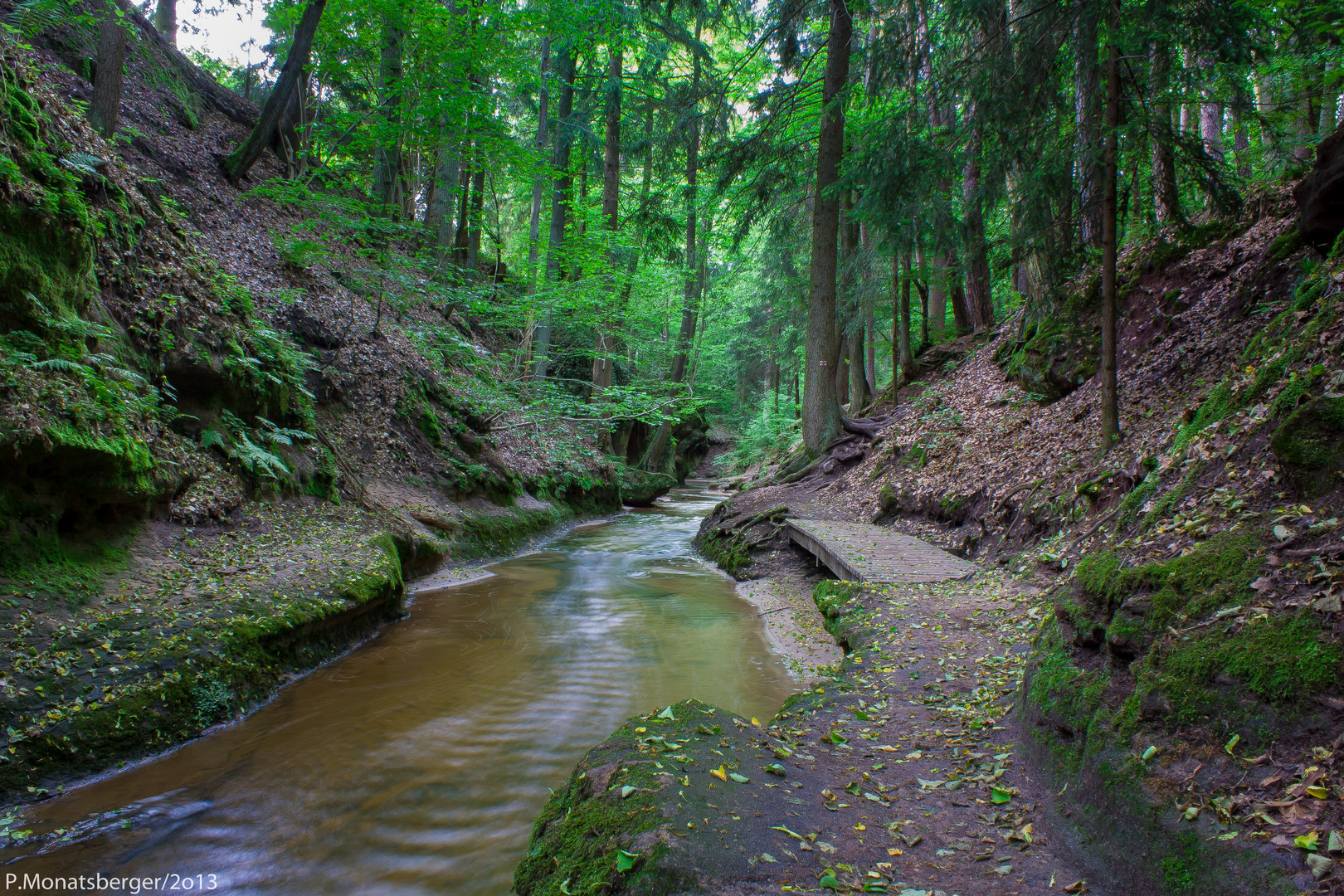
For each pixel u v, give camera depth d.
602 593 9.40
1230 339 8.08
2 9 11.45
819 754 3.56
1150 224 10.52
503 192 27.08
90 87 12.55
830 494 14.07
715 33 20.17
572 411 15.04
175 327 7.22
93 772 3.74
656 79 21.39
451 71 13.55
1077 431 9.10
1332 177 6.40
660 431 28.27
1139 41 6.01
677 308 26.22
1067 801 2.81
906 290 17.28
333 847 3.34
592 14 16.50
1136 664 2.94
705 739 3.56
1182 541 3.45
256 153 13.63
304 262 12.25
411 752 4.35
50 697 3.83
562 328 21.41
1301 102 10.21
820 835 2.70
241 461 7.49
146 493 5.68
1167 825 2.30
